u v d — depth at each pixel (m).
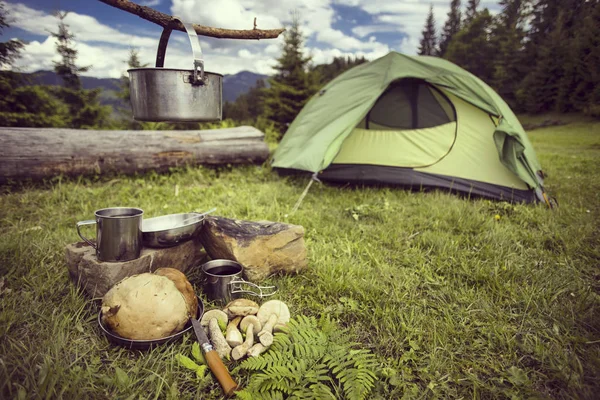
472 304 2.32
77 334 1.87
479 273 2.65
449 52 38.84
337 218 3.90
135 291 1.79
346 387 1.54
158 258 2.30
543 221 3.79
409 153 5.23
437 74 4.86
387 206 4.19
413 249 3.13
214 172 6.00
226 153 6.13
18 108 12.59
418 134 5.21
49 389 1.43
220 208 4.05
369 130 5.44
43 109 13.31
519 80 24.75
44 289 2.21
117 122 16.58
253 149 6.37
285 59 24.92
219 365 1.63
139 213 2.27
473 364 1.82
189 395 1.55
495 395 1.63
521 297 2.39
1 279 2.25
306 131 5.40
